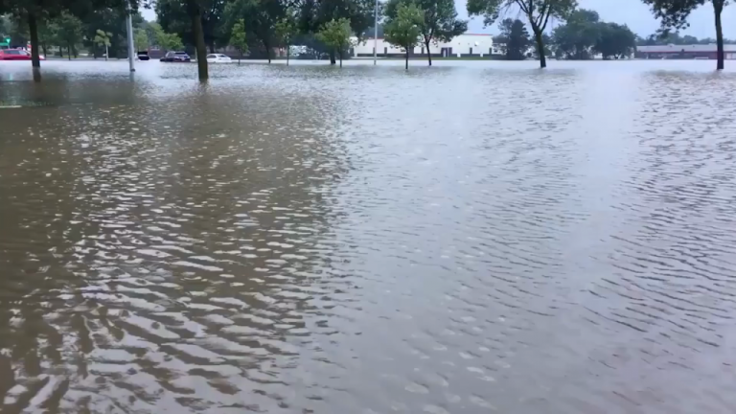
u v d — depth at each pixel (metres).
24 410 3.82
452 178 9.54
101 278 5.81
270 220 7.53
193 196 8.62
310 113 17.91
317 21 62.41
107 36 82.25
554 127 14.66
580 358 4.42
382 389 4.01
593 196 8.53
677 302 5.32
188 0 34.34
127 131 14.48
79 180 9.55
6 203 8.27
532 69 49.94
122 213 7.83
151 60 87.00
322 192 8.80
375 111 18.25
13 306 5.22
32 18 41.34
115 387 4.06
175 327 4.86
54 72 43.53
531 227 7.21
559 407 3.85
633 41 96.69
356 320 4.96
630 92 24.62
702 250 6.51
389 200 8.35
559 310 5.15
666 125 14.93
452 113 17.62
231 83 31.89
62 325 4.90
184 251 6.50
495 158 10.98
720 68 45.91
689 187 9.00
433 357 4.41
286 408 3.82
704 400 3.94
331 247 6.59
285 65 60.56
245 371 4.23
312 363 4.32
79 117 17.09
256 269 6.00
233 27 68.06
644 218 7.55
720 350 4.55
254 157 11.30
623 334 4.77
